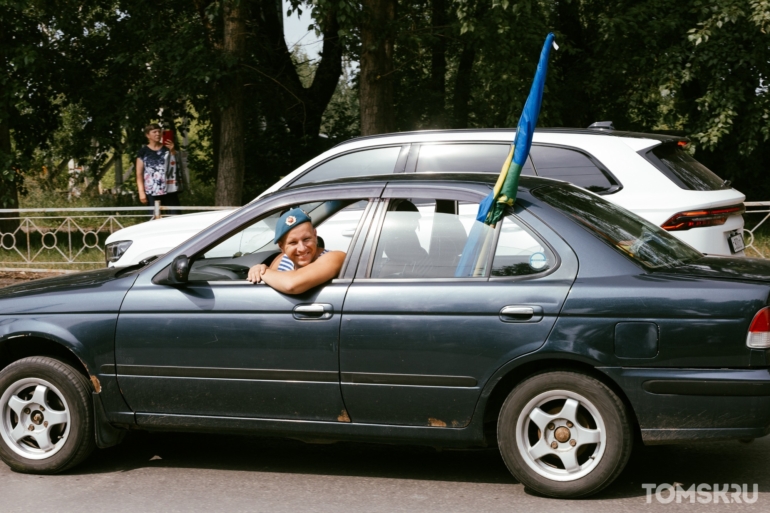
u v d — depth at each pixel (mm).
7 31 16203
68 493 4473
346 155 7324
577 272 4086
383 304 4246
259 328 4414
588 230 4188
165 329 4547
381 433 4328
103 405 4688
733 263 4398
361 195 4531
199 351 4500
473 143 7055
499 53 13938
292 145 20812
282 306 4391
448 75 22188
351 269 4387
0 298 4883
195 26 15148
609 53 15805
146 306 4598
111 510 4215
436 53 19984
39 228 12203
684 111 16172
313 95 20969
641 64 14797
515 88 14109
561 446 4125
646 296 3955
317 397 4367
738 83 13906
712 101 13891
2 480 4699
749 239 9945
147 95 15875
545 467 4176
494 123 17203
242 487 4512
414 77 20688
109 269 5203
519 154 4172
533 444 4207
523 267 4164
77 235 12031
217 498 4352
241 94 14938
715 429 3900
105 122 17656
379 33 13383
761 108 14172
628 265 4090
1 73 15172
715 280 3986
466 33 14148
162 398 4598
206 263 5027
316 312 4324
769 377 3828
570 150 6965
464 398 4164
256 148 20719
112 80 17859
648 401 3955
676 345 3914
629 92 16875
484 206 4234
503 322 4094
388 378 4246
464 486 4441
